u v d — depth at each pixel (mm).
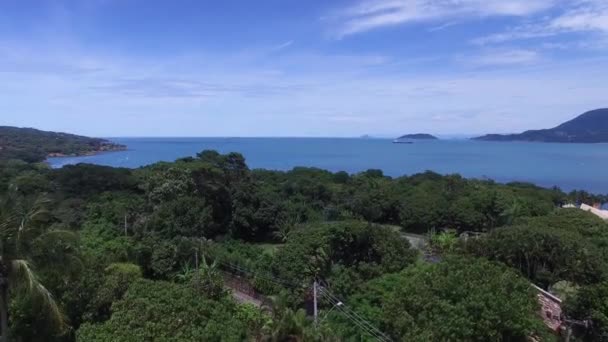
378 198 80062
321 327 25500
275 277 35156
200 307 21500
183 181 60500
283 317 25359
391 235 36562
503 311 21750
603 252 41938
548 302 30797
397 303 23844
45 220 21219
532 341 24156
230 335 20547
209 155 73688
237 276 39844
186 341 19031
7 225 19656
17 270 19062
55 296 22406
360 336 26344
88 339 19047
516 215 66812
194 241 42750
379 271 33562
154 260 40094
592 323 26516
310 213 69750
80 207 57875
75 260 21688
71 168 71250
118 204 56594
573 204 87312
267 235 67000
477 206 70875
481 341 21484
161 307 20500
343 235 35562
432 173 104750
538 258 39031
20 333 20984
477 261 26344
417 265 33750
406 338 21797
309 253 34281
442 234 59031
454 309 21828
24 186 57344
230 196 65062
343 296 31422
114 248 41281
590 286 27953
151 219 50781
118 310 20844
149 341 18984
